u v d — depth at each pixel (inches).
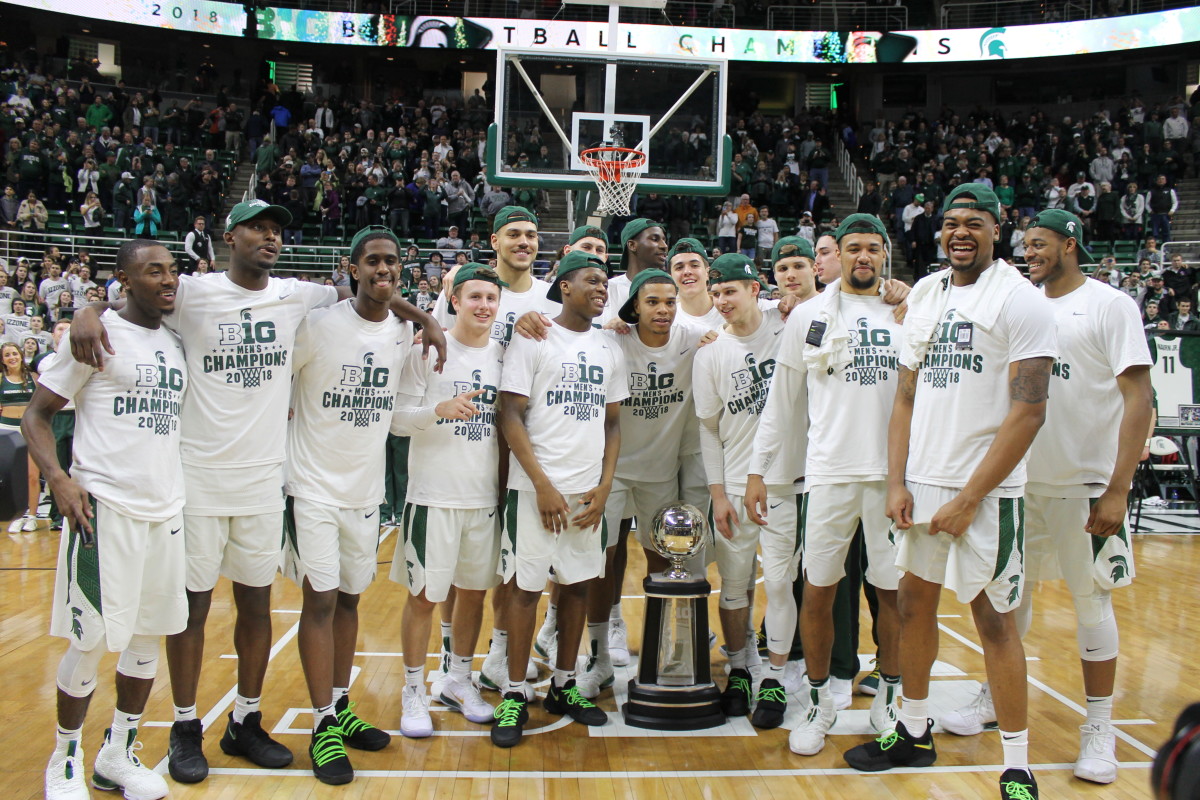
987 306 117.5
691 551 149.9
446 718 151.4
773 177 694.5
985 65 831.1
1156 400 329.1
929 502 120.0
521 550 141.6
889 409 135.2
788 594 148.9
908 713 131.0
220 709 152.2
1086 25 746.8
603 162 329.4
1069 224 135.3
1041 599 240.4
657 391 161.6
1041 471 135.1
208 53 850.1
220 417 124.5
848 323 138.4
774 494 147.9
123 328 117.0
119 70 832.3
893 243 636.7
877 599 151.6
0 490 83.2
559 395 143.1
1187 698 162.4
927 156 710.5
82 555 111.6
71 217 582.6
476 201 643.5
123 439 115.0
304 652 130.4
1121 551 131.6
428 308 432.5
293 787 123.3
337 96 847.1
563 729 146.5
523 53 329.4
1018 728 116.5
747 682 157.6
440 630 209.2
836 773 130.5
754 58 757.3
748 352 153.1
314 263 567.2
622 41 735.1
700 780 127.6
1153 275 466.0
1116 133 681.0
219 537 125.3
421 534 142.6
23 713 147.5
